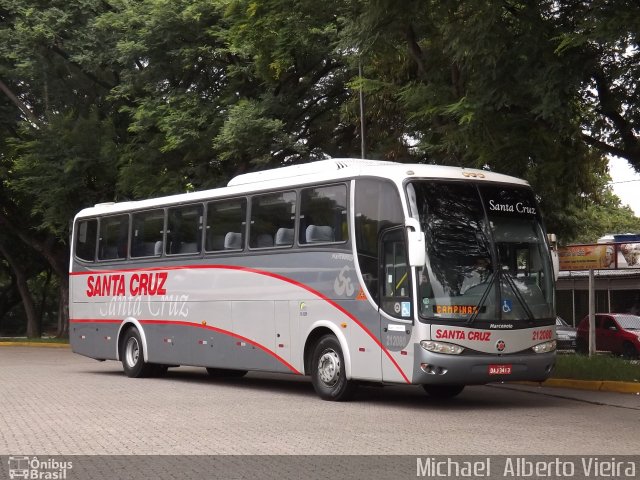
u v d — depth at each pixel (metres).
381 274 14.73
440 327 13.90
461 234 14.41
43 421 12.88
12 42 33.03
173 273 20.12
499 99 17.11
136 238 21.56
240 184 18.53
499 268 14.48
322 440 10.93
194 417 13.30
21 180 34.25
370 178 15.18
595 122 18.91
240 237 18.19
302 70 28.23
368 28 18.50
